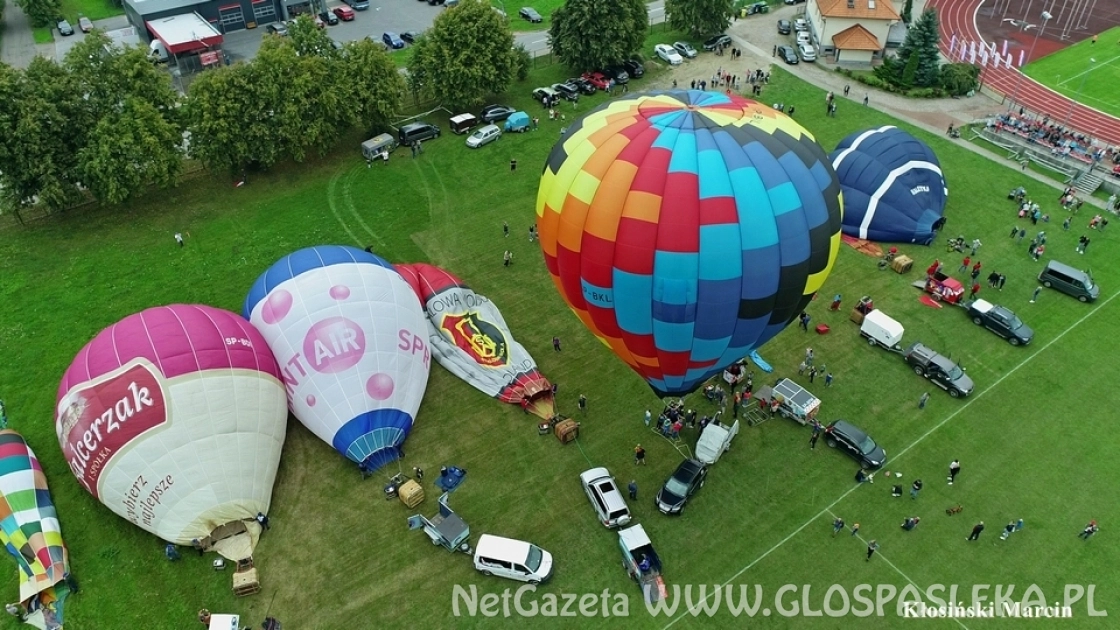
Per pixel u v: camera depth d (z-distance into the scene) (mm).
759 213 26469
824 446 34000
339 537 30312
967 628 27234
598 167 27766
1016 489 31984
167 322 30656
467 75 58000
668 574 28953
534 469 33125
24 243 46938
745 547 29906
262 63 50750
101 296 43094
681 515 31078
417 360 35031
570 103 63688
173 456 28562
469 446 34125
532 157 56344
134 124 46812
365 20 82875
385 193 52219
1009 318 39500
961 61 69062
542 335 40344
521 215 49969
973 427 34844
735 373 36875
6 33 80625
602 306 29438
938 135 58688
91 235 47812
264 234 48156
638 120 28406
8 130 44344
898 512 31109
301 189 52656
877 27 70375
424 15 84188
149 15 74562
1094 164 53031
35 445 34094
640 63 69375
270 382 31953
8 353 39188
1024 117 59938
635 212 26672
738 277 26859
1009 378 37375
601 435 34688
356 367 32625
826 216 28109
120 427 28234
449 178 53938
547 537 30344
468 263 45562
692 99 29812
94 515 31109
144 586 28594
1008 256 45438
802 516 31016
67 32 79250
